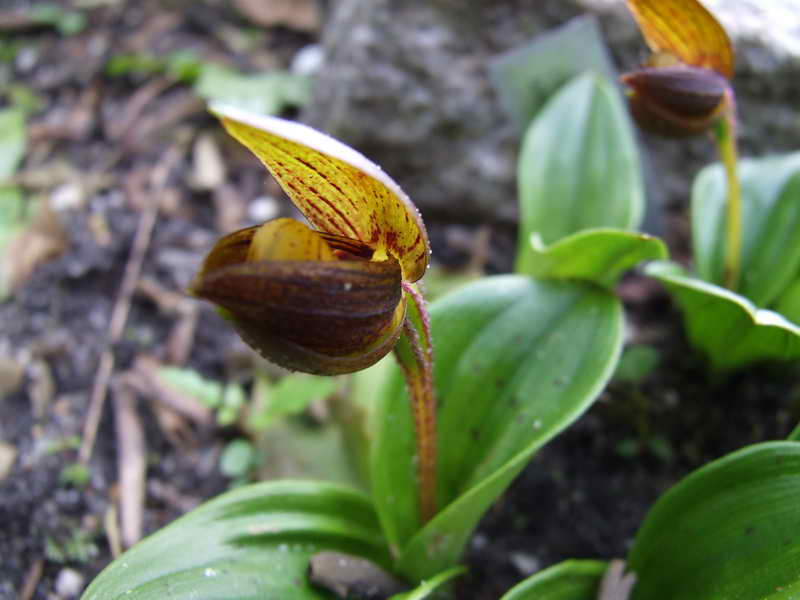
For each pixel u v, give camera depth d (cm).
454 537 11
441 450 12
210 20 26
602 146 15
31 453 15
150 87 24
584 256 12
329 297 8
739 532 10
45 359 17
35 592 13
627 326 17
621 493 14
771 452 10
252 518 11
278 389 15
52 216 19
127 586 10
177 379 16
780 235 14
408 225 8
